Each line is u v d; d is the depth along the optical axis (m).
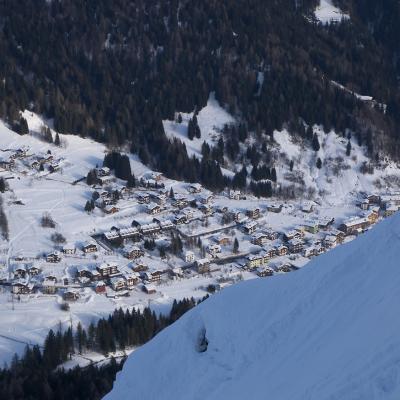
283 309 97.25
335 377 75.06
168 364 104.50
